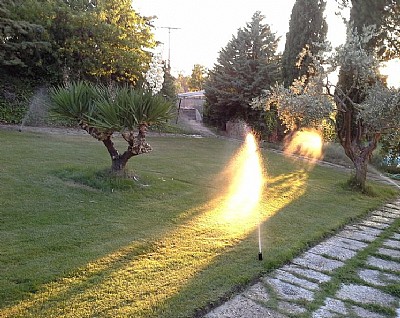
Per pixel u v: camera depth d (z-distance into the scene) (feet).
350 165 34.32
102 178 16.52
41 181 15.72
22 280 7.75
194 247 10.53
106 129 15.58
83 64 42.09
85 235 10.68
